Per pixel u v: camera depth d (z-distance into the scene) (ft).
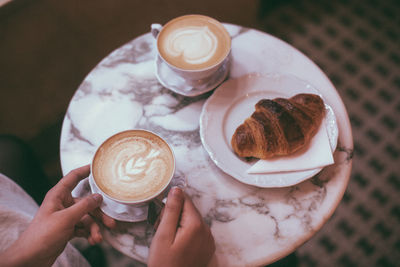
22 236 1.80
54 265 2.06
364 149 3.49
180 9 3.62
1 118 3.42
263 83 2.25
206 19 2.31
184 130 2.22
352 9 4.35
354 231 3.16
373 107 3.71
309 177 2.02
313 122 2.10
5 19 3.00
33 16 3.08
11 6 2.95
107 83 2.36
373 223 3.19
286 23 4.27
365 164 3.42
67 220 1.81
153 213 1.95
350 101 3.76
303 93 2.19
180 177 2.07
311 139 2.11
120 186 1.93
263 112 2.11
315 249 3.11
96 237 1.95
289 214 2.03
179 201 1.86
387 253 3.09
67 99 3.66
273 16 4.33
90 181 2.01
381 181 3.34
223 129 2.18
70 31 3.32
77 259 2.23
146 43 2.47
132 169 1.96
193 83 2.26
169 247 1.82
